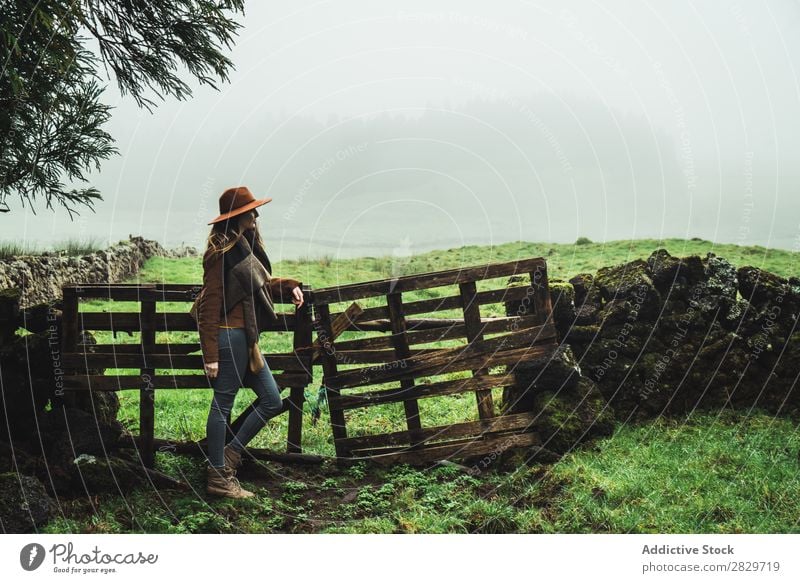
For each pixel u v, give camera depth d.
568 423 5.42
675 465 5.05
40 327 5.19
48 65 6.27
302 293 5.21
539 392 5.60
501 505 4.54
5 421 4.83
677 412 6.04
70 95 6.96
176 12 7.44
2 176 6.59
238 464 4.89
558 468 4.98
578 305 6.31
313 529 4.38
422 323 5.57
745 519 4.34
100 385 4.93
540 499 4.65
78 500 4.39
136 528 4.17
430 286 5.42
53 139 6.79
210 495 4.62
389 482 5.05
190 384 5.01
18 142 6.46
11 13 5.79
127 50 7.52
